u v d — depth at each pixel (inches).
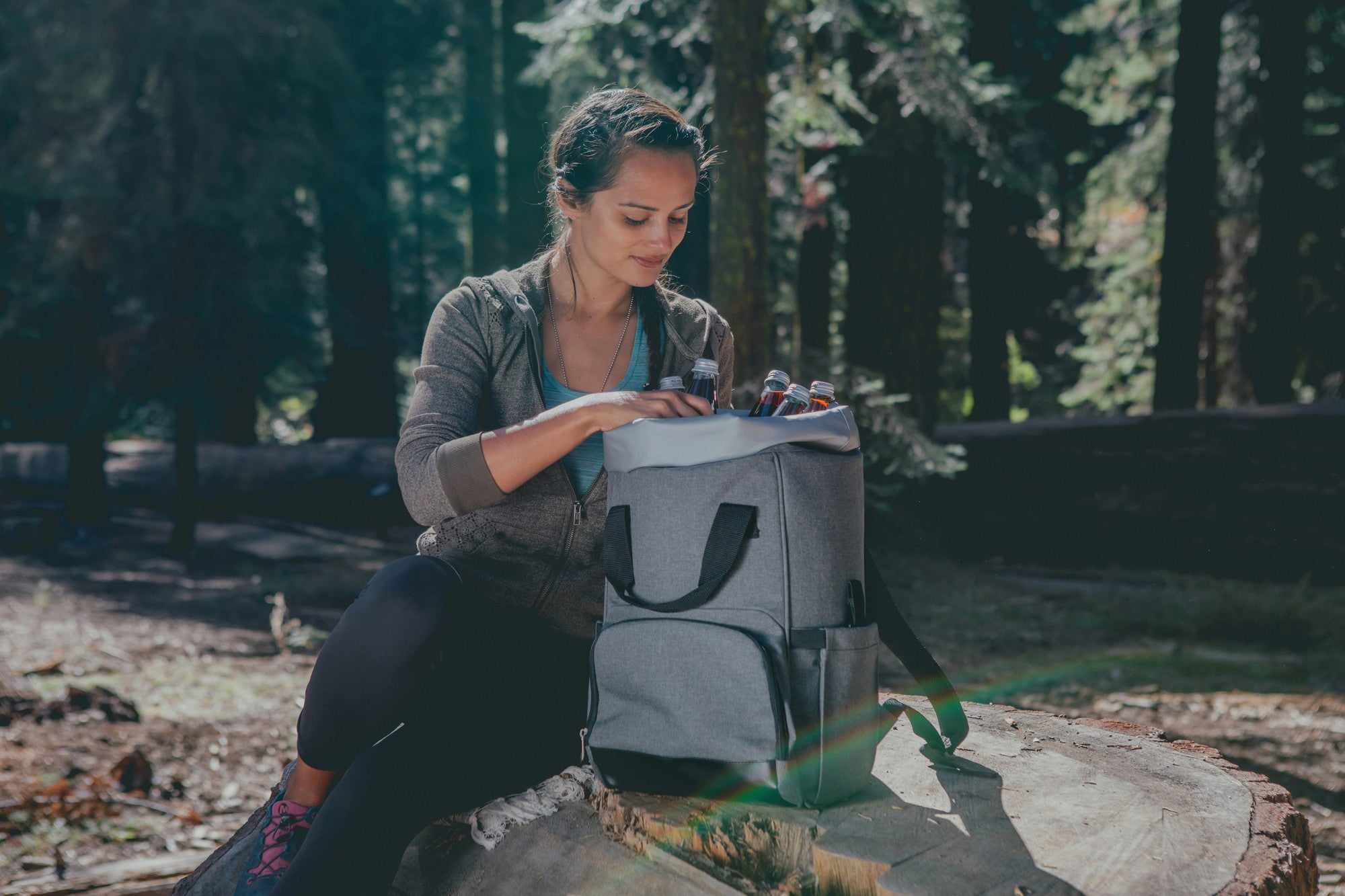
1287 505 433.1
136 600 401.1
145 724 216.1
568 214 77.7
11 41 502.3
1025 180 435.5
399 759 71.6
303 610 387.5
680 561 68.7
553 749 79.9
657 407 70.5
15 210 556.7
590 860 70.4
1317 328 608.1
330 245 621.3
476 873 74.4
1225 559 445.1
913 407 466.0
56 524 580.7
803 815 69.7
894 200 460.8
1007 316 676.7
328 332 597.6
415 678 69.5
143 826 164.2
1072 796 74.6
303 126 522.3
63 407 566.9
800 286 546.9
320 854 66.2
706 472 67.7
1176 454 462.0
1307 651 302.0
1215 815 71.1
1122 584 415.2
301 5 494.9
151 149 477.4
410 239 908.0
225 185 473.4
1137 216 753.6
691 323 84.4
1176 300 557.9
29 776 177.6
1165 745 88.5
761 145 327.3
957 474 504.4
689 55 407.8
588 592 80.2
